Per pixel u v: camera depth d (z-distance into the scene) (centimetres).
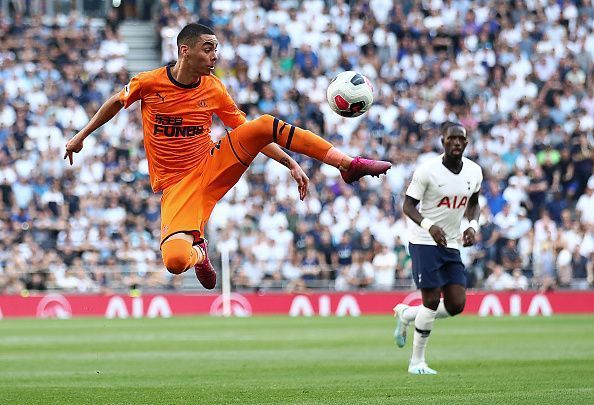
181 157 2220
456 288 2844
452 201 2836
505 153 7169
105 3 8231
